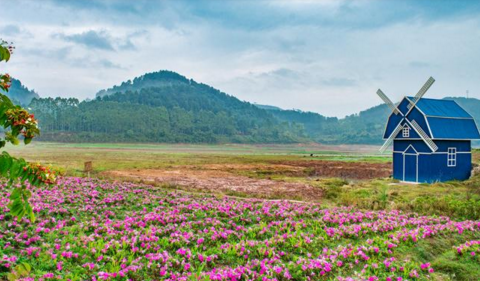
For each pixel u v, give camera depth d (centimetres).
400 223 1728
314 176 4781
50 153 9019
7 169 492
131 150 12950
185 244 1316
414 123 3706
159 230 1420
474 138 3884
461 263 1252
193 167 5575
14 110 485
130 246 1245
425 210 2144
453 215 2048
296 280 1084
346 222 1744
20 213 508
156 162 6550
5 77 519
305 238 1403
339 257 1246
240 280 1047
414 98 3831
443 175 3700
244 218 1741
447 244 1467
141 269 1065
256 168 5797
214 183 3500
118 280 977
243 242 1331
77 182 2467
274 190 3133
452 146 3775
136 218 1600
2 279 900
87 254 1141
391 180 3847
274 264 1178
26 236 1243
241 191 3022
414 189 3000
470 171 3925
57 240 1236
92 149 12669
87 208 1753
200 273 1037
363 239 1506
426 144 3634
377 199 2517
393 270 1159
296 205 2098
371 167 6241
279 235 1462
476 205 2083
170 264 1105
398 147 3941
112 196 2080
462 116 3916
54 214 1595
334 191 2998
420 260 1297
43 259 1065
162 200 2091
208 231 1484
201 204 1984
